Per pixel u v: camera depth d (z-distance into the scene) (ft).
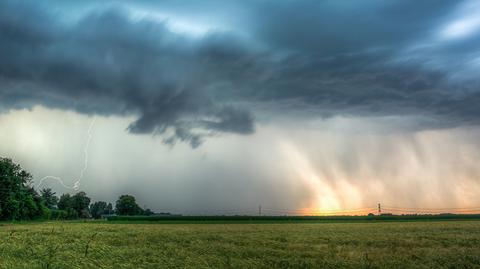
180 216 405.39
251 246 102.78
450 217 417.28
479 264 76.28
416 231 173.58
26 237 120.57
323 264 73.15
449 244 111.24
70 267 67.62
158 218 396.16
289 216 425.69
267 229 195.11
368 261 76.64
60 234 134.41
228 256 81.66
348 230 183.52
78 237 124.06
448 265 74.54
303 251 92.68
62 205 579.07
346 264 73.05
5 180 349.00
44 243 102.17
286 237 133.49
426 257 82.99
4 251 82.89
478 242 117.19
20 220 357.41
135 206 642.63
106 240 115.55
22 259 74.38
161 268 69.05
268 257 80.79
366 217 414.21
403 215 452.35
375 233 158.40
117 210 638.94
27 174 377.09
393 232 165.89
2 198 344.69
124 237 126.93
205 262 73.20
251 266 70.44
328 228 205.16
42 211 404.98
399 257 82.02
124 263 72.74
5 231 150.71
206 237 131.03
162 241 115.85
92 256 79.71
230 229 194.39
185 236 134.72
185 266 70.69
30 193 400.47
